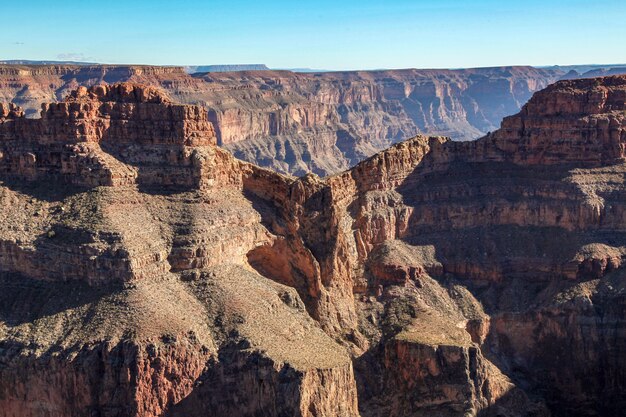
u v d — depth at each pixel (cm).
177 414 13125
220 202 15762
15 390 13150
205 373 13325
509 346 18225
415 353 15912
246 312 14125
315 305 16588
